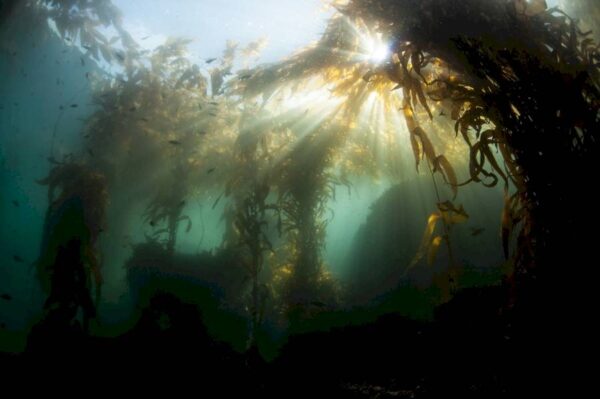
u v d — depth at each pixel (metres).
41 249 5.69
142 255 7.21
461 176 9.87
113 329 7.35
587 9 4.63
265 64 7.53
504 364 3.36
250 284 7.92
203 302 6.78
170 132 8.86
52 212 5.77
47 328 5.16
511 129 3.22
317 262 8.05
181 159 8.41
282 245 8.66
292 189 7.98
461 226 9.34
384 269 11.38
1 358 5.08
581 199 2.90
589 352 2.70
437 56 4.03
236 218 7.69
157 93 9.07
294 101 8.12
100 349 5.33
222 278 7.30
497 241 8.66
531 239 3.22
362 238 12.82
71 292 5.36
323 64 6.42
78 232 5.57
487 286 5.42
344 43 5.91
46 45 10.22
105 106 8.78
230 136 9.31
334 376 5.18
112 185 7.93
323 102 8.10
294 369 5.77
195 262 7.27
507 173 3.46
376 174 11.52
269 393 4.62
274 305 7.91
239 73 7.76
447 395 3.39
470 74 3.72
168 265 7.01
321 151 8.24
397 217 11.81
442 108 5.74
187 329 6.16
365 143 9.52
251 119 7.94
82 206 5.75
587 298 2.80
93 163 7.62
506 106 3.27
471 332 4.73
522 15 3.71
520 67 3.32
